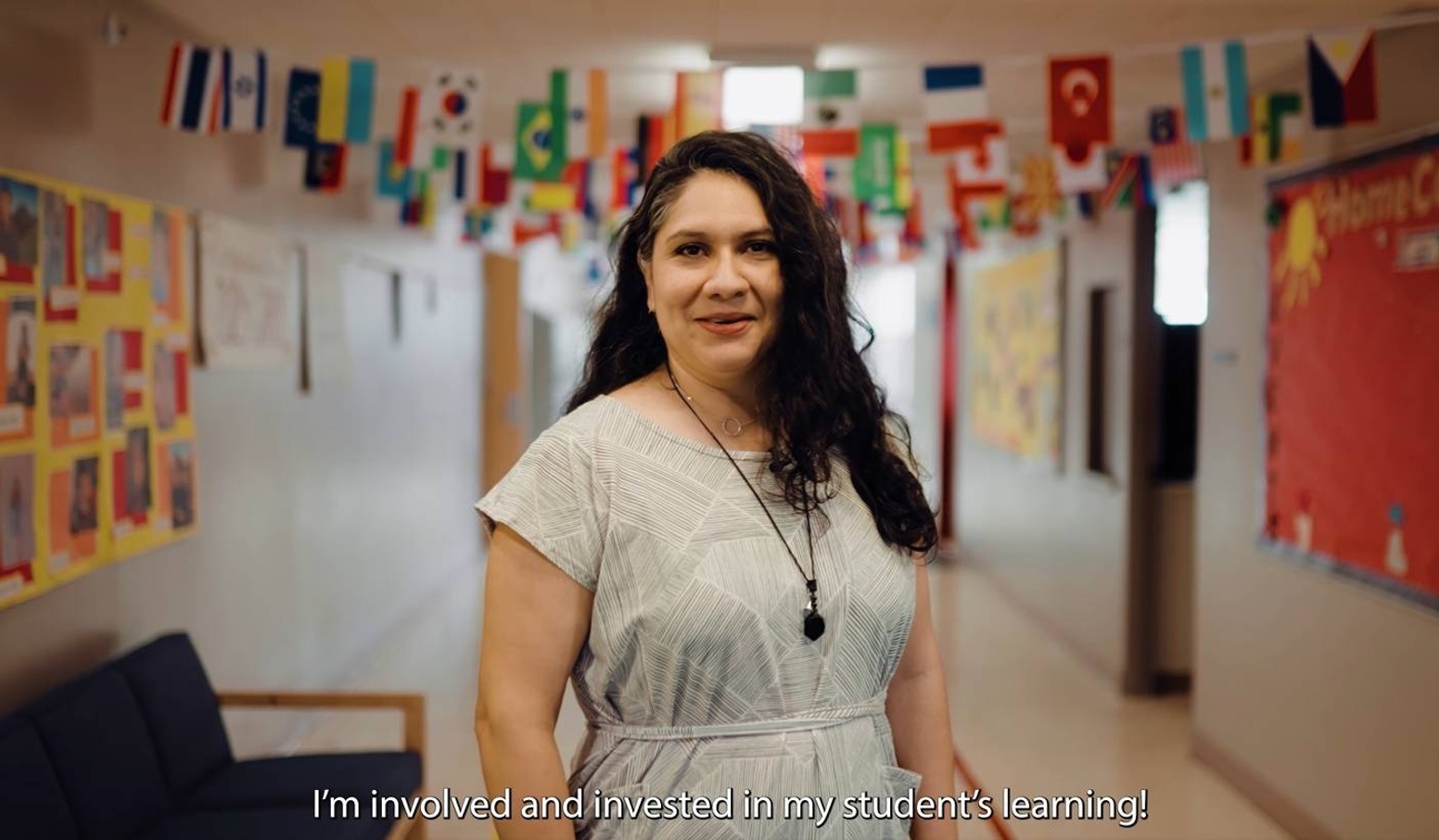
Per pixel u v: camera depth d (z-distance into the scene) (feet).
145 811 8.84
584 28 11.19
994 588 25.95
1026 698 17.39
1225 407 13.84
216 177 12.64
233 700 10.73
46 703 8.36
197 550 12.01
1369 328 10.53
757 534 4.04
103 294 9.91
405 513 21.72
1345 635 11.00
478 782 13.09
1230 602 13.67
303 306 15.52
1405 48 10.07
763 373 4.25
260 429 13.89
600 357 4.64
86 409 9.61
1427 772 9.68
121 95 10.45
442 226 24.71
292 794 9.51
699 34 11.40
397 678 17.89
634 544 3.97
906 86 13.82
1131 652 17.43
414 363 22.35
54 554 9.08
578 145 10.94
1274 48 11.50
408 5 10.48
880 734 4.37
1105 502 18.31
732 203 4.03
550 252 36.17
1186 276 17.25
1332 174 11.22
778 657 4.01
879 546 4.33
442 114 10.87
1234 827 12.35
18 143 8.76
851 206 19.79
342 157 12.91
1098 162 13.88
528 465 4.13
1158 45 11.61
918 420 35.24
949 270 31.17
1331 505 11.28
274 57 12.46
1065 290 20.36
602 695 4.10
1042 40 11.51
